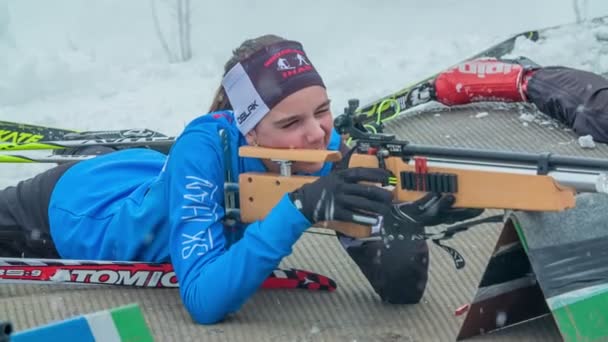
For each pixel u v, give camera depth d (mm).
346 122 7828
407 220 7480
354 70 15914
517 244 7691
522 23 17328
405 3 18188
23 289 9102
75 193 9461
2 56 17203
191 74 16828
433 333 8266
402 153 7578
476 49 16359
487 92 13672
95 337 5137
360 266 8844
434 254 9953
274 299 8930
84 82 16656
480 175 7246
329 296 9062
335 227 7914
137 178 9391
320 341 8016
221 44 17656
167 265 8875
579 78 12805
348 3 18297
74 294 8883
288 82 7988
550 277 7371
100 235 9141
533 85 13297
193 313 8234
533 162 7066
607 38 15820
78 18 18594
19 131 13383
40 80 16484
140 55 17516
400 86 15414
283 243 7805
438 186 7418
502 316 7914
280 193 8031
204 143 8312
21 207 9859
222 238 8305
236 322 8391
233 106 8336
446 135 13211
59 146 12539
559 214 7527
